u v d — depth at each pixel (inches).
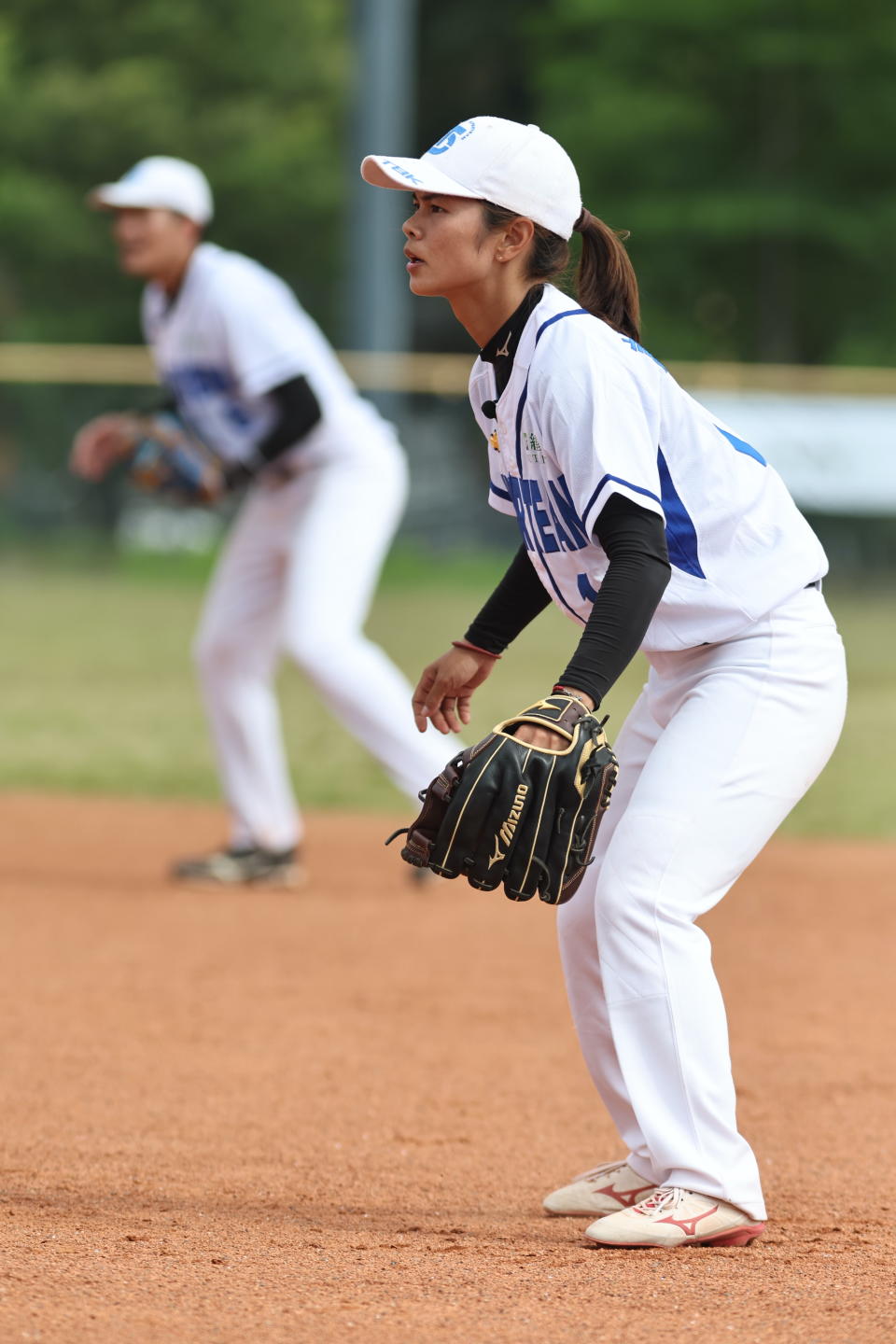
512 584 472.7
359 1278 380.2
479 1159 525.3
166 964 807.1
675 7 4133.9
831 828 1232.2
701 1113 412.5
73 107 4156.0
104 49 4372.5
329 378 930.7
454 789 392.5
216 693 979.3
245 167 4279.0
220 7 4367.6
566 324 398.9
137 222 923.4
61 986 759.1
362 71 2623.0
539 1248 414.6
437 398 2716.5
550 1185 497.4
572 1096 607.5
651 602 386.0
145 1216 443.2
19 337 4227.4
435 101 5123.0
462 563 2709.2
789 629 417.1
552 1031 703.7
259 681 986.1
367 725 914.1
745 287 4249.5
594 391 390.6
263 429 940.0
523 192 402.6
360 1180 497.7
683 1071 410.6
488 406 428.5
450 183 400.8
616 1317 353.4
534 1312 355.3
